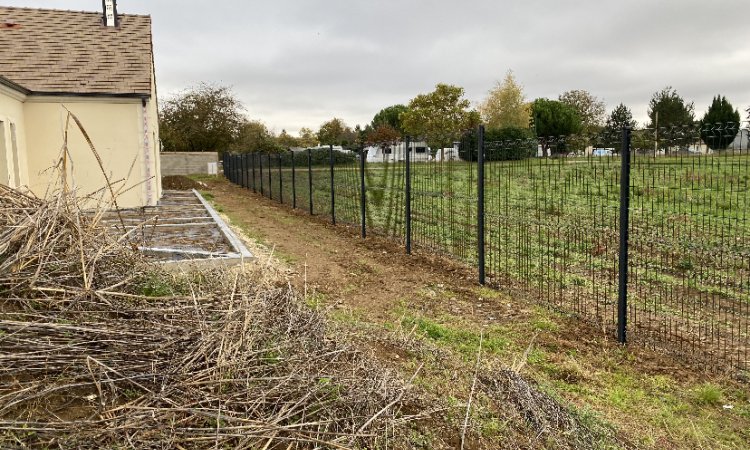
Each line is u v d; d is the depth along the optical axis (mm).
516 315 5918
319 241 10781
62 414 2701
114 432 2520
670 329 5191
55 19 15781
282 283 6789
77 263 3762
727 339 5117
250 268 7285
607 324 5574
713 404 3980
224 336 3287
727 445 3467
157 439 2584
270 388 3078
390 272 7992
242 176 28328
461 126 44781
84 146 13930
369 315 5852
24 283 3414
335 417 3012
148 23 16578
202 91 42750
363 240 10812
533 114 45812
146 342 3207
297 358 3381
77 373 2912
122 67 14656
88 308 3482
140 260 4375
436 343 5004
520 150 6777
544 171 7191
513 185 7922
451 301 6473
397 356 4426
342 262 8680
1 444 2352
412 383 3842
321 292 6750
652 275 7207
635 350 4938
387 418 3121
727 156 4398
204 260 6895
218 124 42594
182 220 12641
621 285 5066
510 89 44406
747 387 4203
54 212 3832
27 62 14078
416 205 9820
